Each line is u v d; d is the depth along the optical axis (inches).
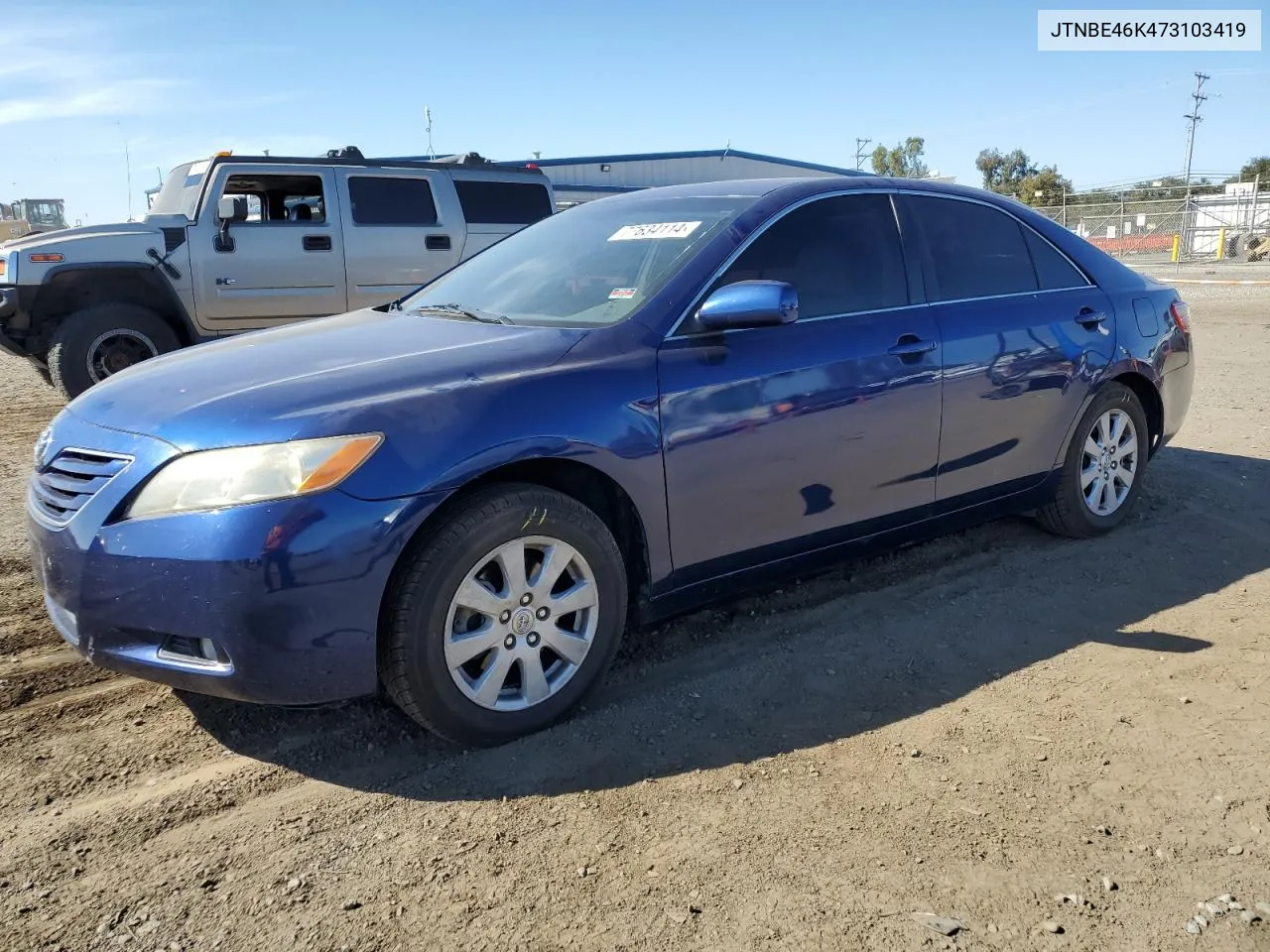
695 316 134.0
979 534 195.2
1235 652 142.3
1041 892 92.8
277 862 98.4
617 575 125.6
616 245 153.1
